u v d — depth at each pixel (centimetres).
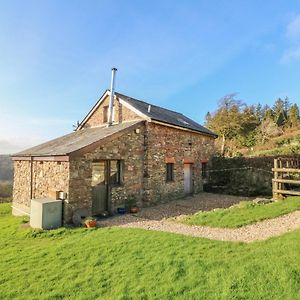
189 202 1489
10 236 939
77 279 566
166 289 481
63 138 1627
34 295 521
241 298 423
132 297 473
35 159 1264
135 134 1359
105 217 1154
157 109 1831
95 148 1138
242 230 818
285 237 664
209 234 802
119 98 1594
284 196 1232
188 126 1700
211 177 1920
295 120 5512
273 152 2461
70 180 1045
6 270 640
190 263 561
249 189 1689
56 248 757
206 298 438
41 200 1034
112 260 638
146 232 830
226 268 520
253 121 3572
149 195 1391
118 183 1285
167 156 1538
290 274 457
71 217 1038
